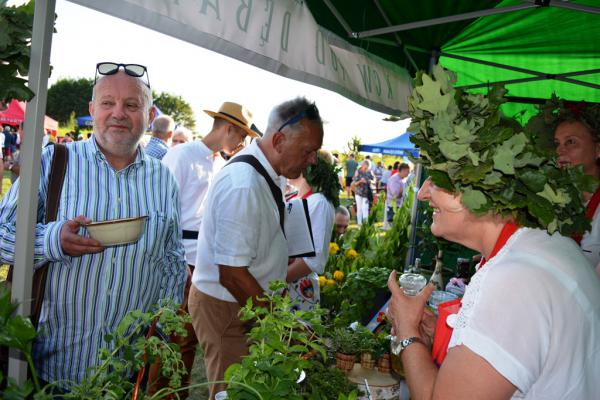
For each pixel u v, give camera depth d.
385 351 2.33
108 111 1.80
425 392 1.13
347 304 2.86
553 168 1.08
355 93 3.12
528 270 1.01
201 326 2.32
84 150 1.84
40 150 1.27
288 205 2.62
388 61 3.88
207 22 1.76
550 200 1.04
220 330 2.26
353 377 2.25
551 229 1.06
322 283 3.41
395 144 14.39
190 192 3.64
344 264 4.41
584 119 2.37
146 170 1.96
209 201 2.24
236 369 1.01
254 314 1.12
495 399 0.96
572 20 3.71
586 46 4.25
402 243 5.42
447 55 4.41
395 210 6.05
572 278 1.03
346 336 2.32
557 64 4.68
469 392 0.96
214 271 2.25
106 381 0.99
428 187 1.22
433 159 1.09
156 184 1.97
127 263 1.79
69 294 1.72
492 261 1.08
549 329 0.97
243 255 2.06
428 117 1.11
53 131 16.30
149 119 1.95
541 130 2.50
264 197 2.17
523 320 0.97
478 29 4.00
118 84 1.82
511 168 0.99
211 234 2.23
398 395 2.26
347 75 3.04
